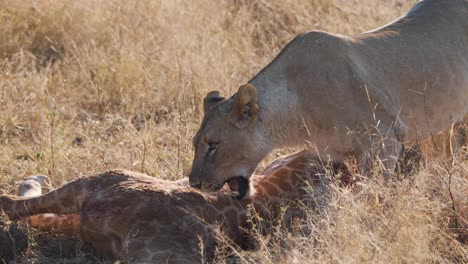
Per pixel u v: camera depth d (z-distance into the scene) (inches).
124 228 375.9
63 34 661.9
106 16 673.0
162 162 490.3
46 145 497.0
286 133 420.5
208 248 380.2
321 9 727.1
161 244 371.6
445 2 473.1
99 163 480.4
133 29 668.1
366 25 681.0
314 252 355.9
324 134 420.8
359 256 342.6
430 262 357.4
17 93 567.8
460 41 464.4
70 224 405.4
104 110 577.9
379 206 378.9
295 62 418.9
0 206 399.9
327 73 416.5
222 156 404.2
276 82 416.8
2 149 504.7
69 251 402.6
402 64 440.1
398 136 431.8
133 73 607.8
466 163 447.2
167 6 687.1
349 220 365.7
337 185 398.9
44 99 569.0
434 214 381.1
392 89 434.3
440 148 475.5
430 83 446.6
